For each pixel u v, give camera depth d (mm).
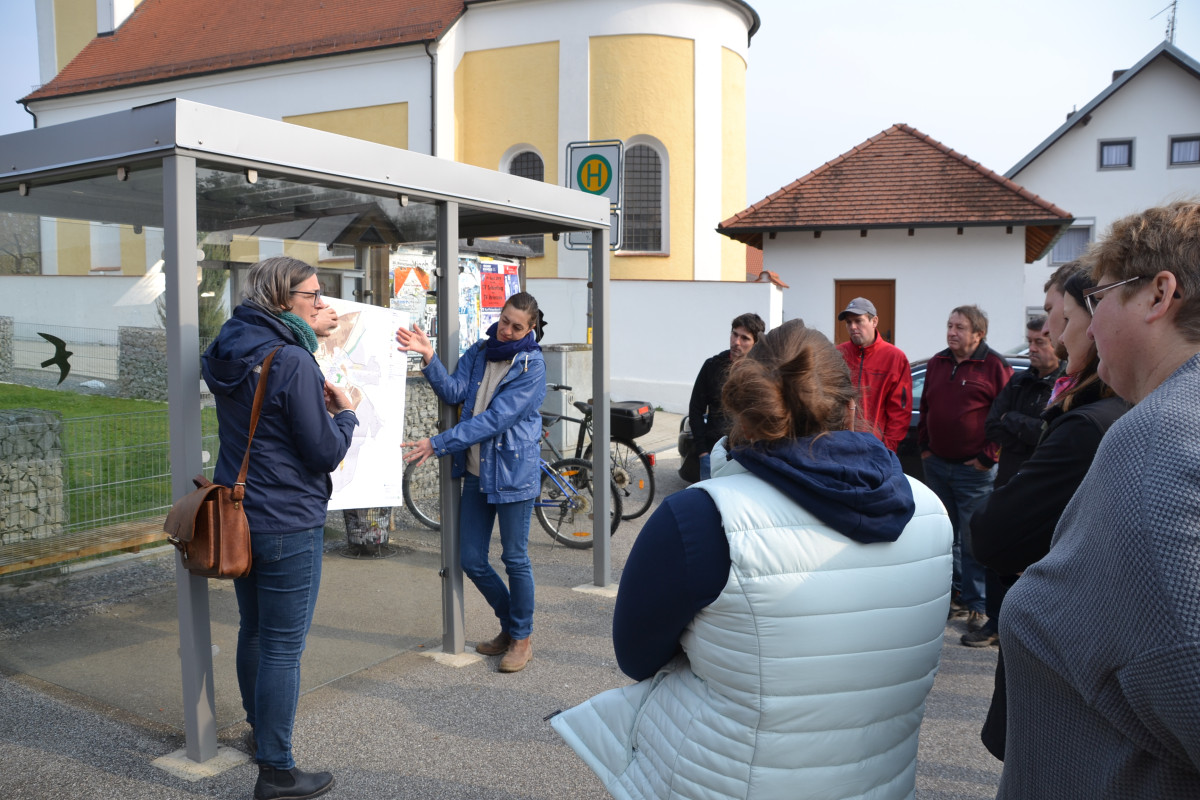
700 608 1524
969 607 4812
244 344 2768
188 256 2893
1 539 3754
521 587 4000
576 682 3889
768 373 1546
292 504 2830
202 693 3086
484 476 3889
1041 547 1918
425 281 4074
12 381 3762
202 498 2680
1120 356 1333
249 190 3441
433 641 4324
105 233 3344
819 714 1520
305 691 3764
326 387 2988
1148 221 1299
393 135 19656
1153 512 1027
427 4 20297
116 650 3596
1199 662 952
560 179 19141
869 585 1525
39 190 3504
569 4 18719
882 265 17734
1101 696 1096
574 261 18422
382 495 3740
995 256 17203
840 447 1546
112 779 2982
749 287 15000
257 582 2885
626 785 1737
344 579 4031
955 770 3207
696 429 5188
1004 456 4215
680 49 19000
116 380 3467
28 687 3732
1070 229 27766
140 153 2930
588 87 18812
